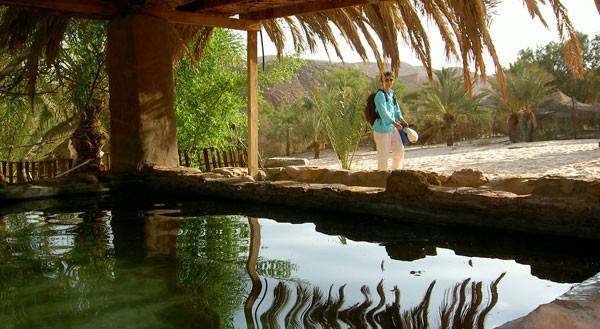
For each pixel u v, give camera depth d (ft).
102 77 27.20
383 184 15.67
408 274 7.72
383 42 20.89
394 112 20.35
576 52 15.23
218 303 6.43
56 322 5.87
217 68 31.35
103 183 18.26
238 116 33.01
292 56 33.60
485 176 12.40
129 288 7.13
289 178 18.79
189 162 28.99
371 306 6.27
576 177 10.69
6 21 21.35
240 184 15.60
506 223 10.19
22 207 14.92
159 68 20.29
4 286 7.29
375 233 10.75
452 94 81.66
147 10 19.92
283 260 8.67
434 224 11.26
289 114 110.52
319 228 11.39
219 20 20.92
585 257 8.43
